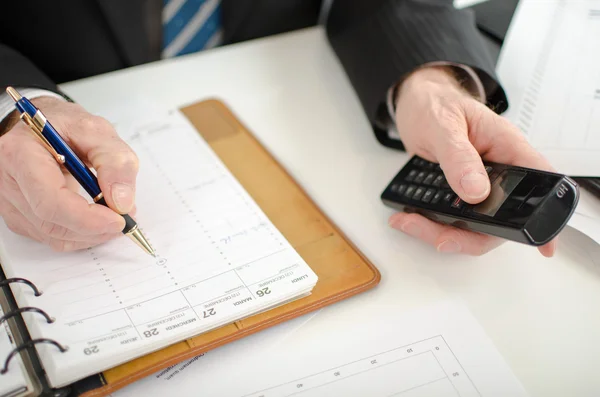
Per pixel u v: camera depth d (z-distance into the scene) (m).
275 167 0.58
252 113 0.67
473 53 0.61
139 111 0.63
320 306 0.45
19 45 0.78
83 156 0.48
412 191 0.51
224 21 0.87
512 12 0.75
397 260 0.50
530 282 0.47
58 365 0.38
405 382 0.41
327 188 0.57
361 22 0.69
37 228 0.46
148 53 0.82
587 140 0.56
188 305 0.43
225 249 0.48
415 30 0.63
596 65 0.64
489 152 0.51
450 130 0.49
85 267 0.46
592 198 0.52
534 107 0.60
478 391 0.40
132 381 0.40
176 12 0.83
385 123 0.63
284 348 0.43
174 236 0.49
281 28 0.93
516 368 0.42
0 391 0.37
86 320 0.41
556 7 0.72
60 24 0.77
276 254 0.47
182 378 0.42
